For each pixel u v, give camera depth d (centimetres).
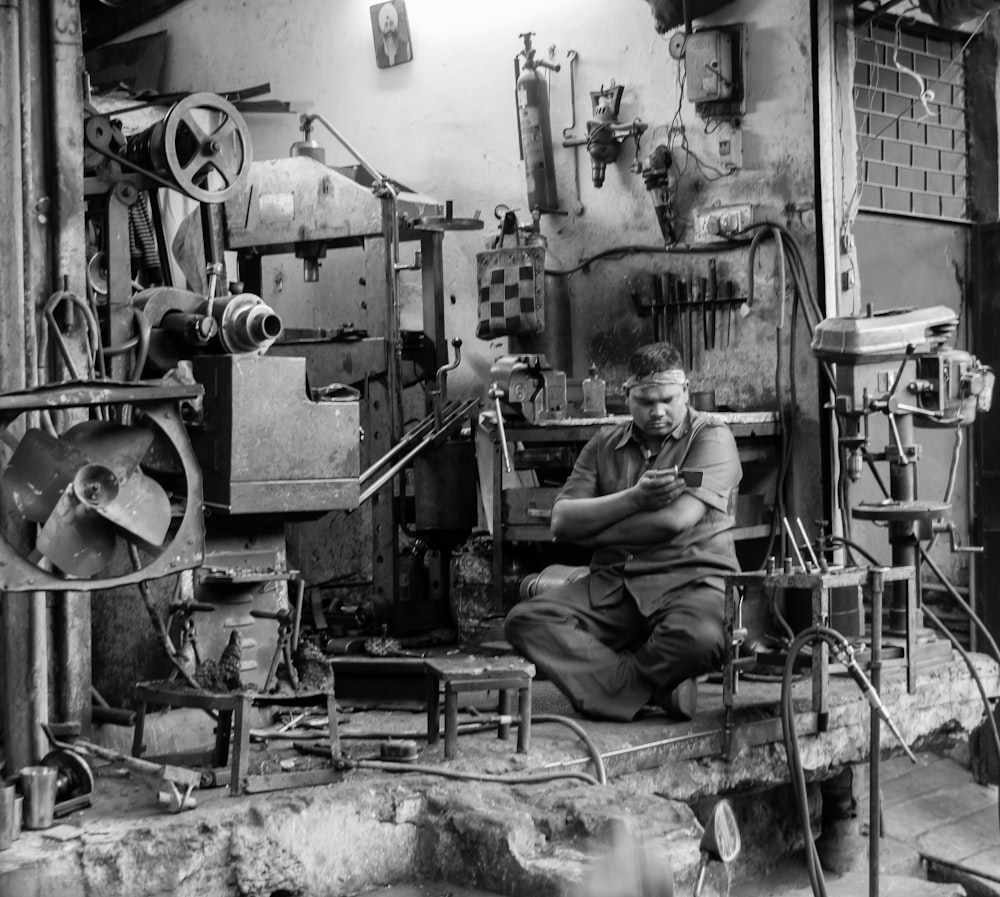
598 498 505
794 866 563
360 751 429
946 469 705
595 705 480
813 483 629
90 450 344
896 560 565
